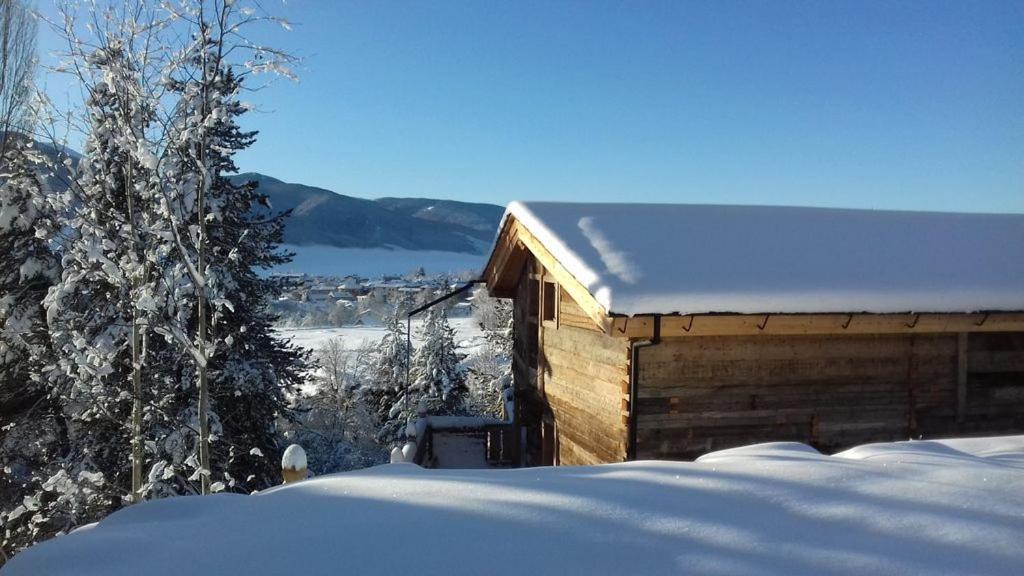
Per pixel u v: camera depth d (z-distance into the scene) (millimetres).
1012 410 8477
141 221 9453
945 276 7992
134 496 10398
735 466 3578
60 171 8953
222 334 14297
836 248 8484
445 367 31203
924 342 8188
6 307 13602
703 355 7535
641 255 7617
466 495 3172
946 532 2715
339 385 32844
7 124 9227
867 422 8000
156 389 12328
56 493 13039
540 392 11000
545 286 10883
